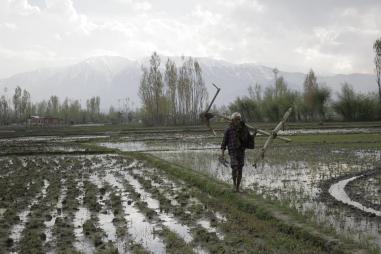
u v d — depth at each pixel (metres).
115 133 57.06
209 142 35.38
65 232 8.87
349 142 30.34
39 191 13.94
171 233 8.56
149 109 84.56
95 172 18.56
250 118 89.00
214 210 10.60
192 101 87.31
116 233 8.83
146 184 14.61
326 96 77.81
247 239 8.08
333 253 7.11
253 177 15.30
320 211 9.80
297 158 21.16
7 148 34.03
